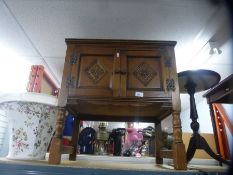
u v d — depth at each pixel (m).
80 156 1.47
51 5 1.20
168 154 1.07
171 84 0.98
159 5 1.17
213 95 1.60
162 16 1.25
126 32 1.40
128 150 2.21
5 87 1.97
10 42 1.59
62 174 0.78
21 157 1.01
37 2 1.18
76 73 1.01
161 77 1.00
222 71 1.92
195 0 1.12
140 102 0.95
